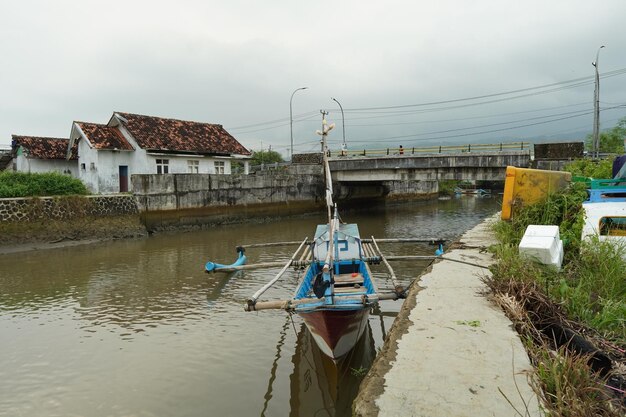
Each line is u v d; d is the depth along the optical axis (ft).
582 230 24.36
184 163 95.91
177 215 81.61
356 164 106.11
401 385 11.62
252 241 69.15
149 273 46.85
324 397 21.50
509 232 28.63
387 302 35.81
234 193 92.43
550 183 29.84
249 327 30.60
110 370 24.41
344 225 44.57
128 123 93.04
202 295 38.58
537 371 11.89
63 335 29.60
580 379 11.07
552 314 15.97
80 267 50.08
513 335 14.71
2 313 34.27
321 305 21.40
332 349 21.36
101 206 71.26
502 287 18.56
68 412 20.39
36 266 50.75
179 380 23.08
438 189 181.47
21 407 20.89
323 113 34.73
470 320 16.19
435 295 19.39
